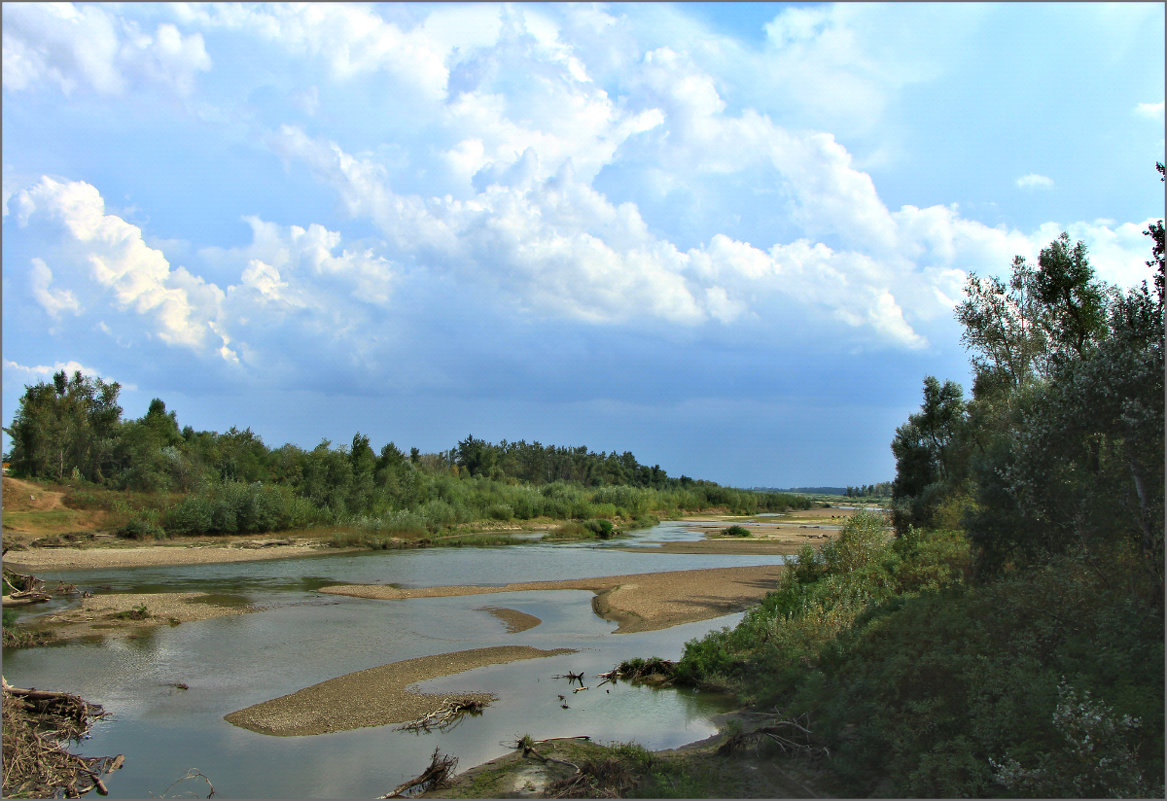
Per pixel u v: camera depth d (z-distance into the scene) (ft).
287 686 57.11
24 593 93.76
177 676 59.77
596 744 42.83
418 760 41.50
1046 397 45.29
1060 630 35.14
